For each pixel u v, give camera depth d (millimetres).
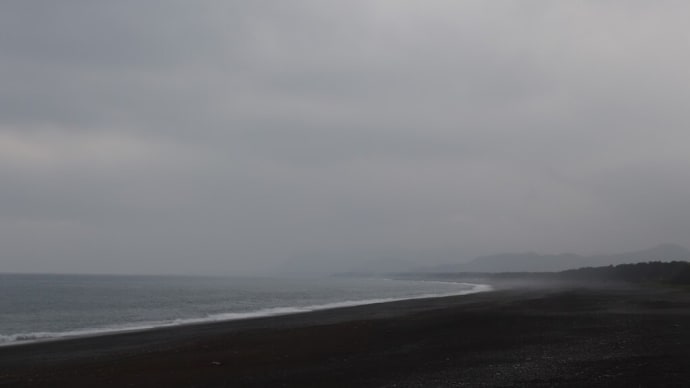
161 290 106875
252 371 15578
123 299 73375
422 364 14938
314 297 79875
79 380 15547
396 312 38062
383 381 12766
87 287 121875
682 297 43250
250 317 40844
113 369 17266
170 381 14625
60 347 24266
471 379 12336
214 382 14141
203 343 23375
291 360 17375
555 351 15883
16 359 20828
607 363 13367
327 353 18562
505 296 57156
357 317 34688
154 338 26734
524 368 13328
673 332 19266
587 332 20297
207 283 172500
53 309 54344
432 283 171125
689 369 12172
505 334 21031
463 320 27891
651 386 10680
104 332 31469
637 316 26344
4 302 65188
